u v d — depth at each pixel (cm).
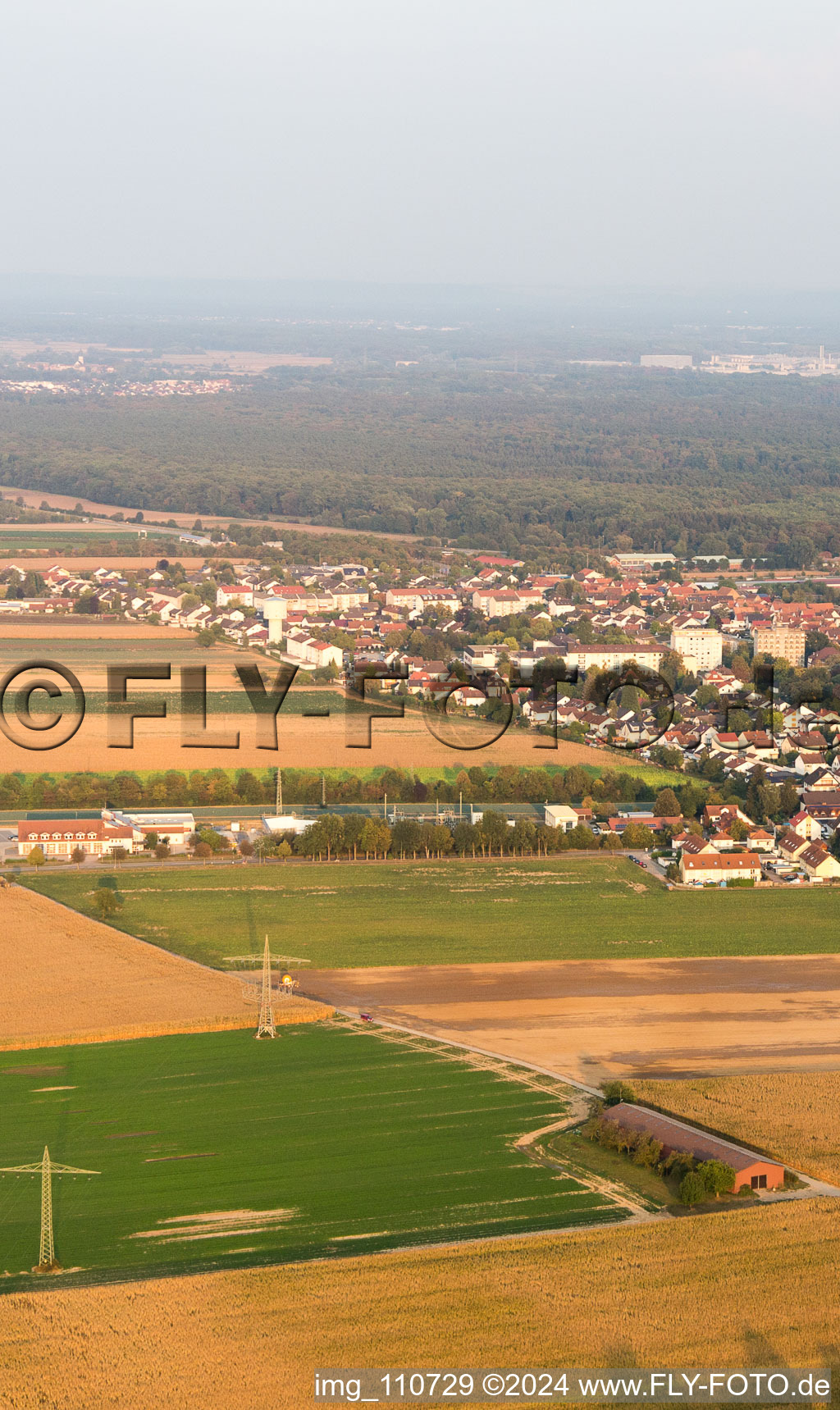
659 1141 17012
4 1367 13012
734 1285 14338
